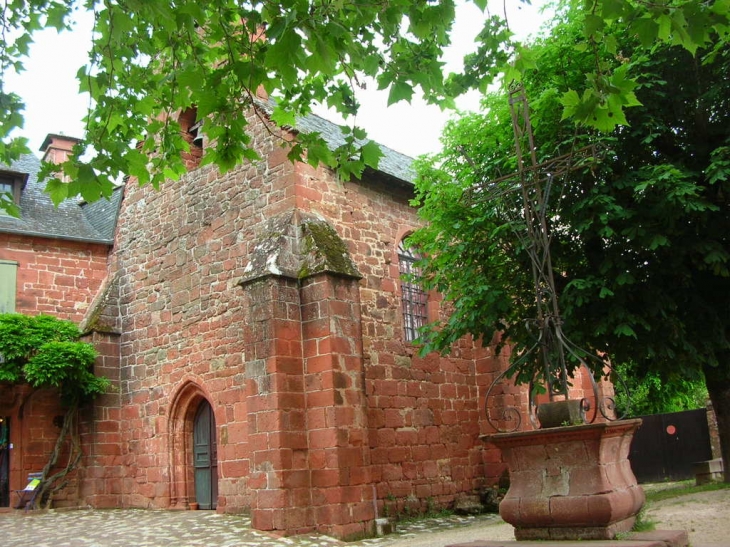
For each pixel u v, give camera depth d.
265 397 12.12
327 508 11.72
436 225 13.54
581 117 5.79
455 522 14.07
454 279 13.55
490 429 16.70
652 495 13.84
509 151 12.77
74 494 16.44
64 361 15.48
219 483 14.17
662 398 22.17
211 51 7.32
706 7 5.23
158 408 15.98
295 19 4.94
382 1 5.75
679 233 10.91
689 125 11.89
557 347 7.01
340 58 5.54
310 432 12.20
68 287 18.25
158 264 16.80
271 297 12.33
